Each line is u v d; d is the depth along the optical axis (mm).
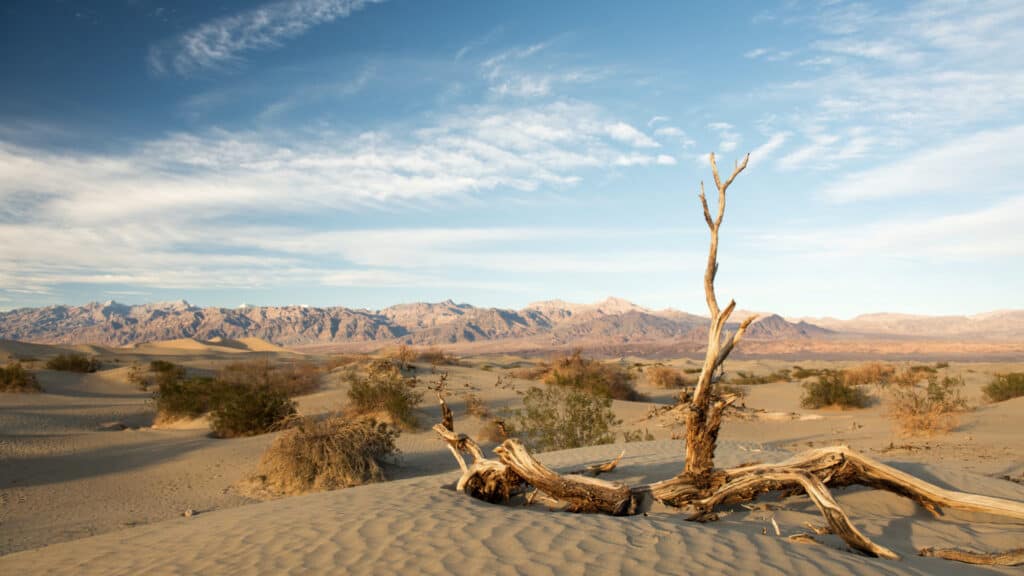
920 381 32562
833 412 25203
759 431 19484
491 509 6898
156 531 7223
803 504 7215
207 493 12883
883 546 5645
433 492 8188
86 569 5809
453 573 4766
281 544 5852
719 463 9633
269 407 20406
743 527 6066
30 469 14781
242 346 106375
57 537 9641
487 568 4836
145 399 31141
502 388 32562
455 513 6645
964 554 5270
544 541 5484
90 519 10836
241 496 12617
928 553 5410
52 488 13219
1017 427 16172
